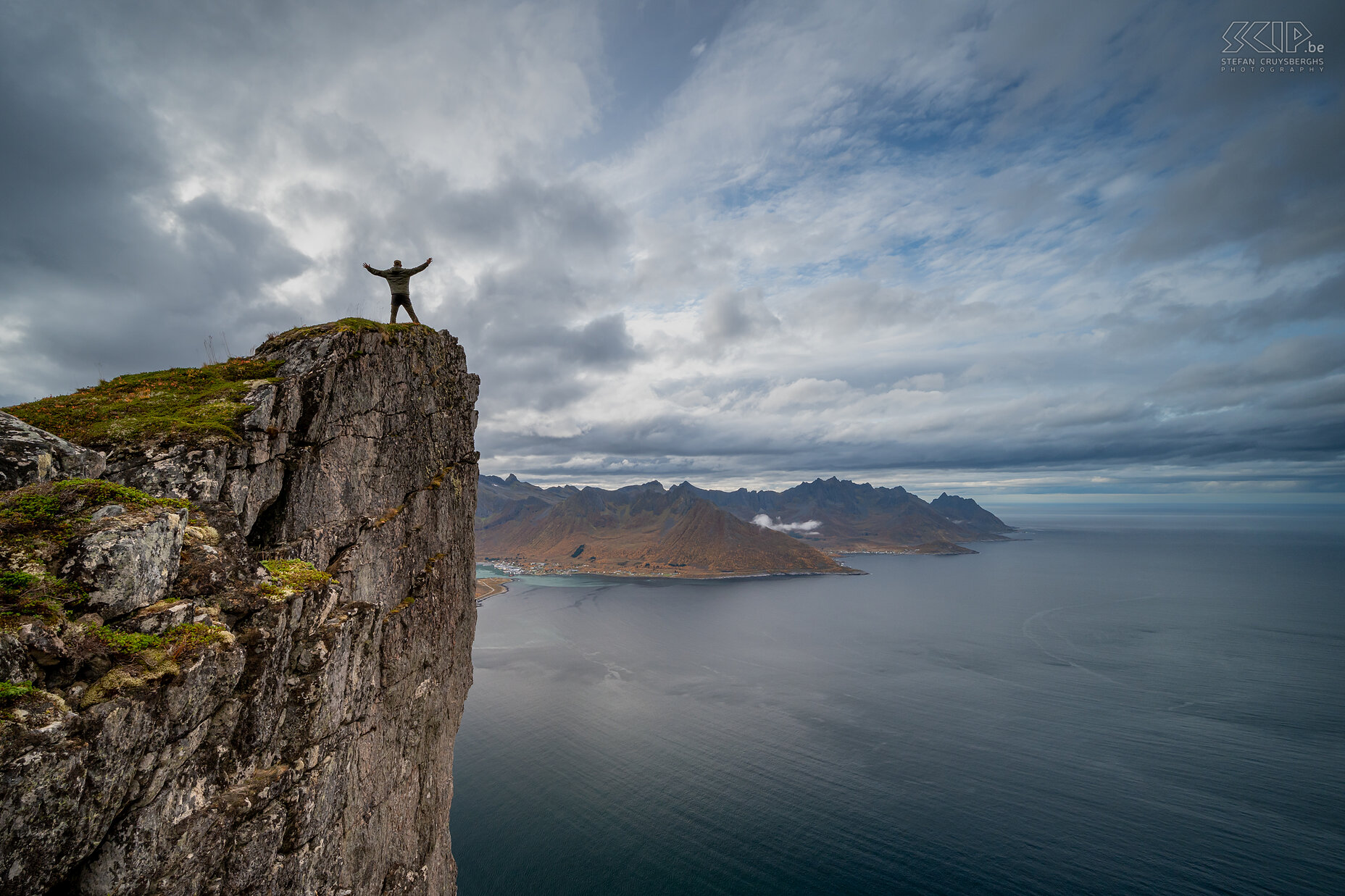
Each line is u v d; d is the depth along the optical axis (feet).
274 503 76.28
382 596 88.43
